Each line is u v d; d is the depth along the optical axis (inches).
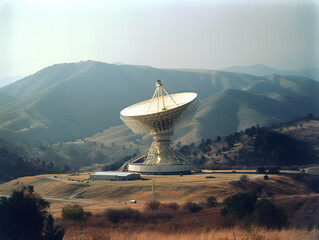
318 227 1546.5
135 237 1353.3
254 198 2230.6
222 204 3117.6
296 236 1268.5
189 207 2856.8
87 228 1898.4
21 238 1072.2
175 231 1658.5
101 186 4618.6
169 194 4101.9
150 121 4936.0
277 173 5319.9
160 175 5226.4
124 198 4163.4
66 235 1573.6
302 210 1959.9
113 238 1307.8
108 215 2405.3
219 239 1214.9
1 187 5816.9
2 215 1124.5
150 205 3043.8
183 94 5216.5
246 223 1595.7
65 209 2465.6
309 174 5036.9
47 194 4753.9
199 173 5625.0
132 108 5428.2
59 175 6274.6
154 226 1979.6
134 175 5022.1
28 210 1147.3
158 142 5295.3
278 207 1939.0
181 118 4936.0
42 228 1169.4
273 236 1194.0
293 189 4424.2
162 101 5319.9
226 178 4835.1
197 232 1433.3
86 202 4079.7
